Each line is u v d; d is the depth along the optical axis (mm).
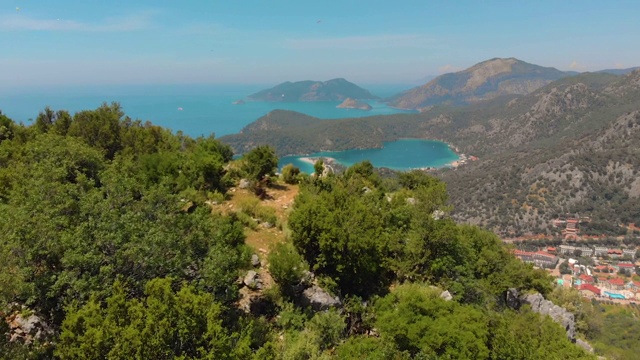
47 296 8266
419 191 23078
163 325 6980
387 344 11328
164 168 20094
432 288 16688
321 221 14375
